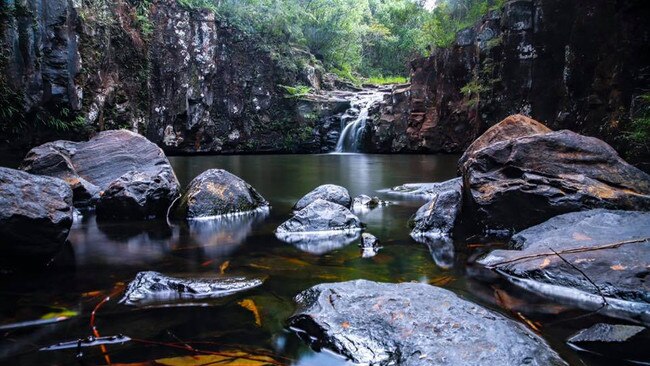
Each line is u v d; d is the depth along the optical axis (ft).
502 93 55.57
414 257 12.46
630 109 35.68
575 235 11.44
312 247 13.74
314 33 94.22
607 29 42.39
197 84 66.28
